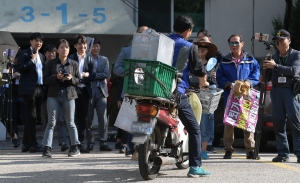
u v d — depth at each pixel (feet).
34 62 60.03
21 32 77.46
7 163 48.21
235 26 91.40
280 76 48.91
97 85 61.77
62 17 78.33
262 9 91.61
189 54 38.17
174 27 39.45
